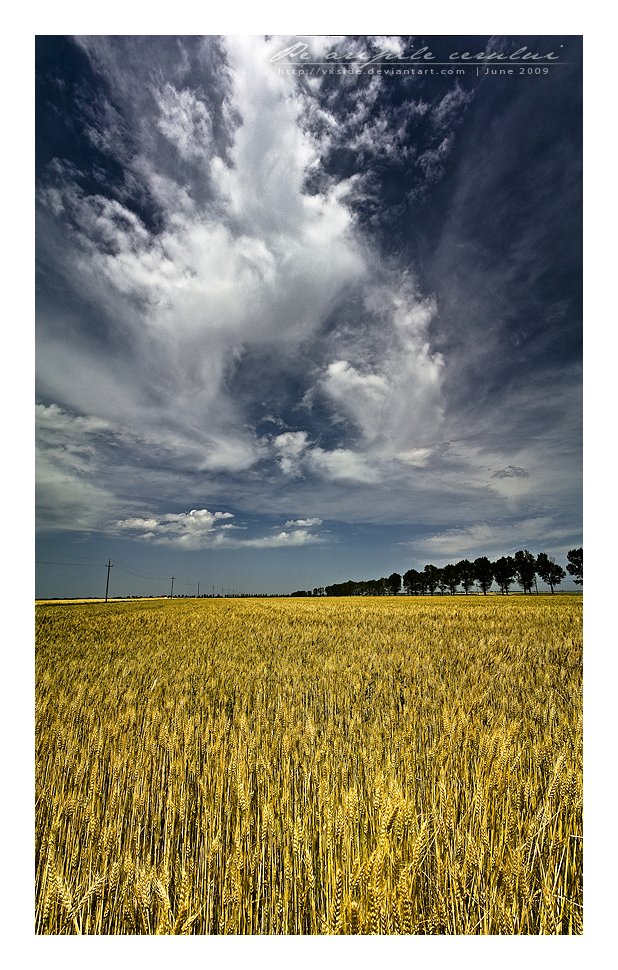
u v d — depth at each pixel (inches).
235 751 128.0
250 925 92.0
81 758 133.3
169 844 101.6
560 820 108.3
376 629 438.6
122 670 248.5
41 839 117.9
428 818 101.1
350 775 125.1
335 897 85.7
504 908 89.9
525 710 171.0
